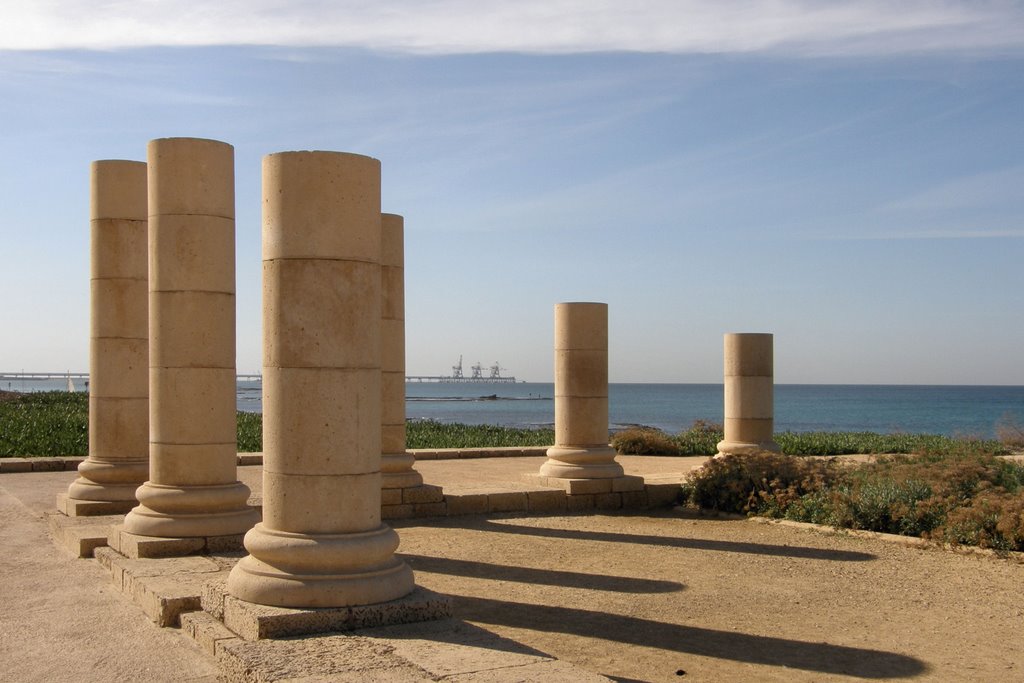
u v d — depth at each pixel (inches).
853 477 640.4
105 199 562.6
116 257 565.3
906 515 548.7
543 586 421.4
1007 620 366.9
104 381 567.5
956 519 514.6
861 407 4997.5
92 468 564.1
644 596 402.9
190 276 462.9
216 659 299.1
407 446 1222.3
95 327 569.6
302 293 318.7
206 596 340.5
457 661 267.4
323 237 318.7
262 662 266.2
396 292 646.5
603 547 519.8
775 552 504.7
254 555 322.0
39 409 1529.3
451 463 968.9
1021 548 491.2
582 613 373.1
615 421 3560.5
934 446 1096.8
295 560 310.8
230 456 474.3
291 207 319.9
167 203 462.6
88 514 552.1
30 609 374.0
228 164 477.4
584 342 706.8
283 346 320.5
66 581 422.9
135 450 572.4
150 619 356.5
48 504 644.1
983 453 925.8
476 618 364.5
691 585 425.1
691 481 692.7
